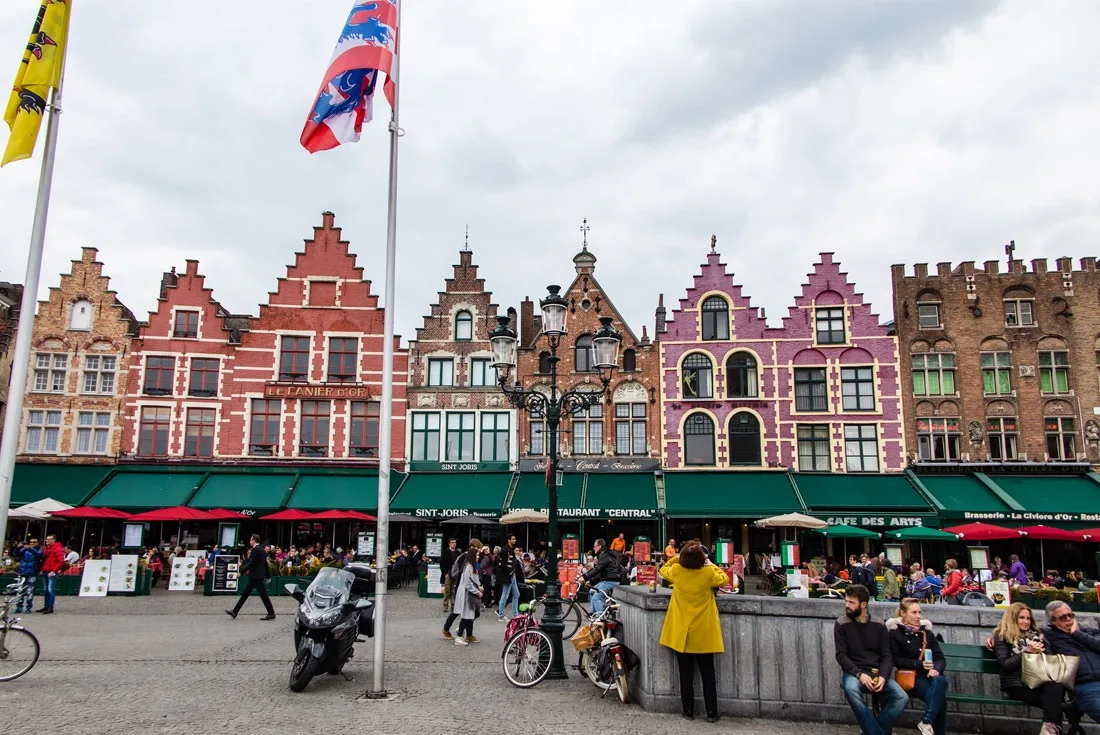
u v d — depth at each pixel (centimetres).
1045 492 3173
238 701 1080
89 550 3078
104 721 956
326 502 3272
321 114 1295
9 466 1180
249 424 3559
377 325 3703
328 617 1171
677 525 3425
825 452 3472
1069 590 2217
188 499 3231
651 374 3622
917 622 928
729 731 976
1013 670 908
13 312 3500
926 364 3488
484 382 3662
